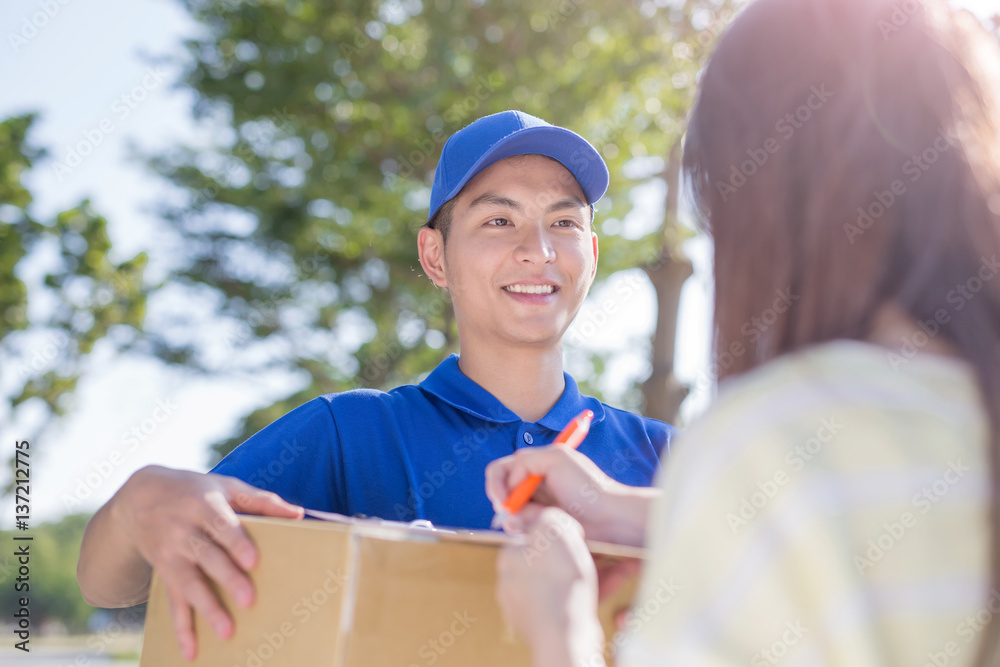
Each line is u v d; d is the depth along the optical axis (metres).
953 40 0.58
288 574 0.70
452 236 1.39
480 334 1.35
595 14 5.81
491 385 1.35
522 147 1.35
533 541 0.59
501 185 1.34
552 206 1.35
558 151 1.37
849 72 0.57
